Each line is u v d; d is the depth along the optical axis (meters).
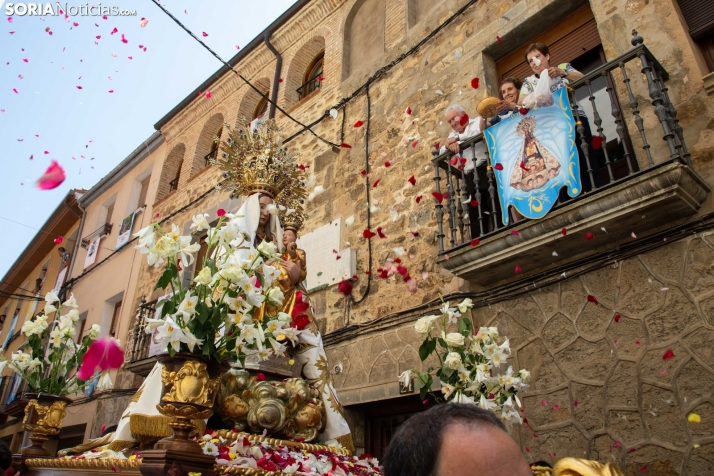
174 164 13.04
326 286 7.11
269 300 2.82
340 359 6.47
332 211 7.68
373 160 7.43
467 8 7.07
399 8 8.27
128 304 11.58
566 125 4.65
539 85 4.72
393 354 5.92
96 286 13.27
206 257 2.80
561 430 4.43
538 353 4.79
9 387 15.52
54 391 3.72
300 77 10.32
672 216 4.23
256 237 4.09
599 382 4.33
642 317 4.25
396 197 6.82
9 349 18.45
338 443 3.59
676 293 4.13
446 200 6.07
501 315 5.17
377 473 3.38
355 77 8.47
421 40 7.61
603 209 4.25
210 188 10.78
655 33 4.98
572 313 4.68
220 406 3.25
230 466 2.57
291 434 3.38
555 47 6.17
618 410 4.16
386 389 5.80
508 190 4.89
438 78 7.05
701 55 4.79
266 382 3.38
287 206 4.61
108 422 10.09
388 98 7.66
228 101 11.66
